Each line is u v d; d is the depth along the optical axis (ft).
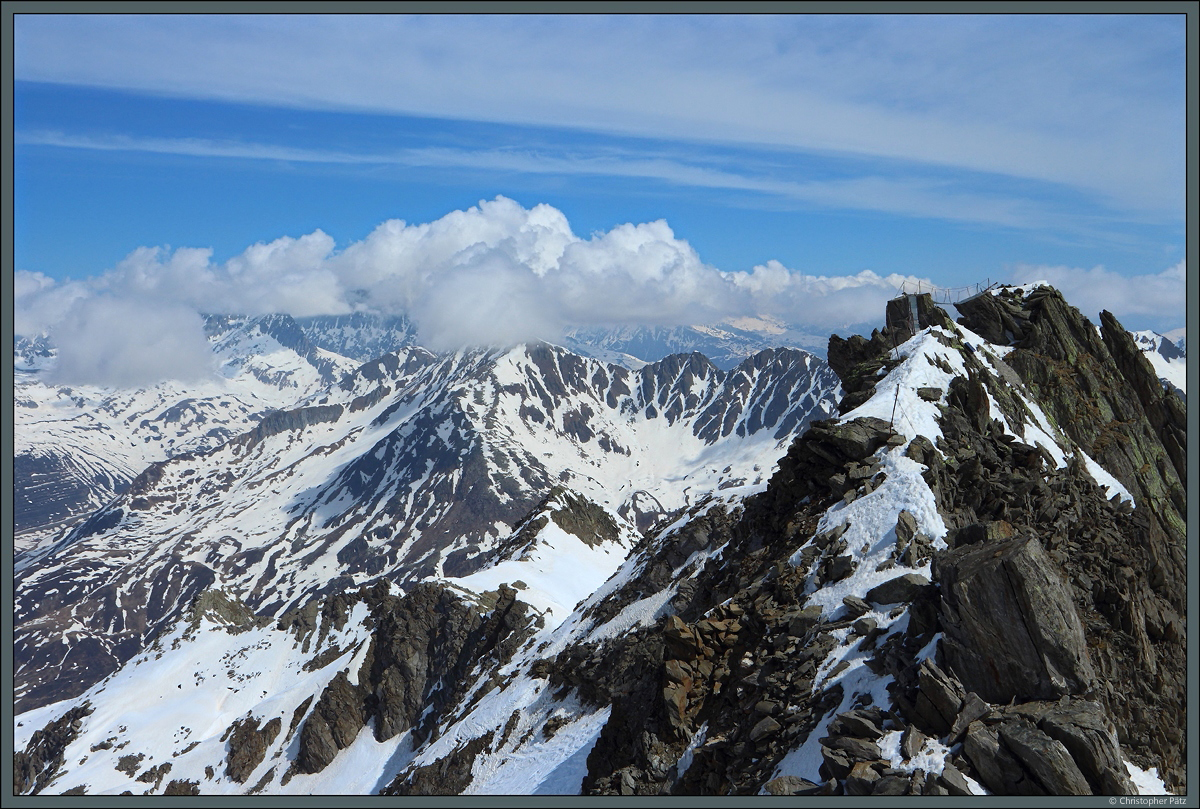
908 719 128.88
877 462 197.06
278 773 648.79
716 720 167.22
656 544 432.25
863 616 154.71
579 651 352.69
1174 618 182.91
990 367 270.26
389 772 593.83
